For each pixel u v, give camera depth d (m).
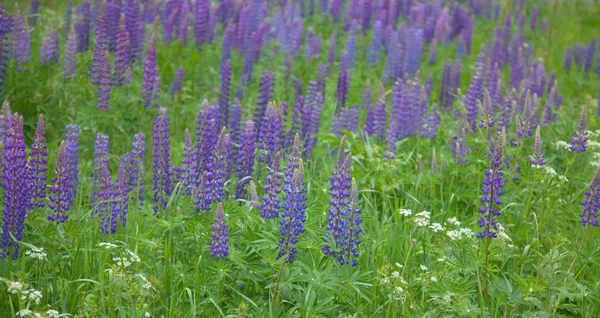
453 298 4.46
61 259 4.53
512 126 6.11
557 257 4.53
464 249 4.60
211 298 4.38
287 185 4.50
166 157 5.21
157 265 4.57
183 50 8.14
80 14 7.70
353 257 4.57
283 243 4.48
